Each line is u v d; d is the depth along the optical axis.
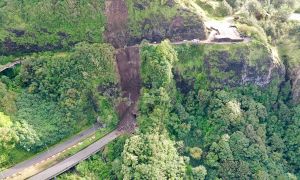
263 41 133.50
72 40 126.88
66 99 120.56
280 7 154.75
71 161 115.50
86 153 117.81
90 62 123.00
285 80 139.25
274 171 126.50
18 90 120.62
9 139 108.69
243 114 129.25
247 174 123.12
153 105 122.75
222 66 130.12
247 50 130.50
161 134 121.38
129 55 130.25
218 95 129.25
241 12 143.00
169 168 115.56
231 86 132.25
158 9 129.25
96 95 123.12
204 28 132.00
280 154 130.88
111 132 123.69
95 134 122.19
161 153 115.94
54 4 125.00
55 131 117.81
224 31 134.50
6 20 124.00
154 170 111.50
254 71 131.88
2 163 111.12
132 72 129.62
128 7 128.88
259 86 135.62
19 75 122.00
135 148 114.88
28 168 112.94
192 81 129.88
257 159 125.62
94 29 127.56
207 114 130.00
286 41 142.88
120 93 127.12
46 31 125.62
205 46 130.38
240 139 124.88
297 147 132.88
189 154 124.88
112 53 126.88
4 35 123.62
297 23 146.88
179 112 127.06
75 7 125.62
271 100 137.38
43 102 121.06
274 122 135.12
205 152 126.25
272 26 142.75
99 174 115.94
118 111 126.25
